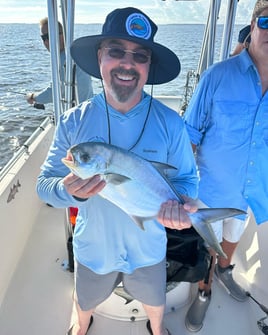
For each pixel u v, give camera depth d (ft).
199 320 6.93
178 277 6.70
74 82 7.33
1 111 25.57
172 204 4.42
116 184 4.14
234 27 7.64
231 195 6.82
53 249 9.01
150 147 4.84
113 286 5.77
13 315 7.14
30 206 9.78
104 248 5.19
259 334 6.88
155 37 4.73
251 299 7.71
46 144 11.78
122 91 4.53
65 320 7.09
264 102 6.15
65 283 7.99
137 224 4.54
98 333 6.82
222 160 6.62
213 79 6.34
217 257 7.93
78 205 4.61
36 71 38.96
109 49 4.45
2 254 7.62
